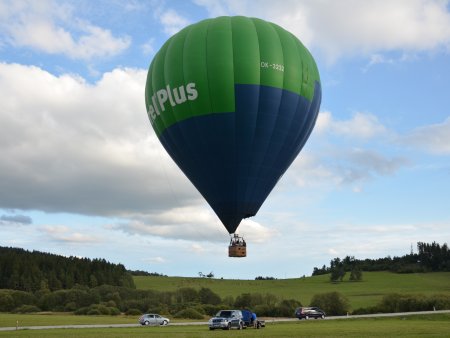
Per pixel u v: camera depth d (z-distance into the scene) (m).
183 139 31.94
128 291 95.19
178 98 31.41
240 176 31.22
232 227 31.95
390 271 176.50
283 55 31.70
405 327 39.69
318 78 34.09
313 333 32.97
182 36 32.28
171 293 92.00
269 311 75.19
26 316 73.19
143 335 31.81
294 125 32.12
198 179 32.16
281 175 33.06
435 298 71.56
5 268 134.00
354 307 85.12
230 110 30.62
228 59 30.80
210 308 77.81
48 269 139.00
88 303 90.38
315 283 151.88
